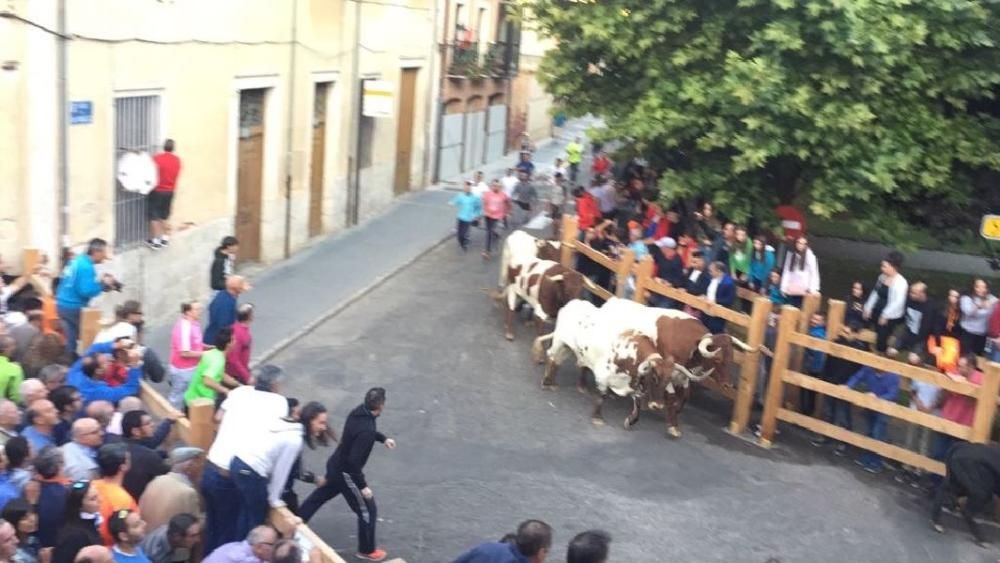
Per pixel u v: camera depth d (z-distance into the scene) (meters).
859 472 11.62
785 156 15.20
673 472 11.19
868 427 11.79
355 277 18.05
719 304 13.44
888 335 12.76
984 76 14.09
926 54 14.20
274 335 14.41
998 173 16.08
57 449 6.87
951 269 21.98
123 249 13.59
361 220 22.97
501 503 10.16
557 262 15.91
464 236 20.70
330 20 19.92
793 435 12.52
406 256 19.89
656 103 14.79
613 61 16.67
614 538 9.62
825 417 12.30
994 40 14.15
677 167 16.86
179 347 10.49
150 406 9.12
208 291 15.98
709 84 14.64
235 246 13.53
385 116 22.23
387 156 24.31
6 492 6.68
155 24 13.70
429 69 26.98
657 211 16.28
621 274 14.33
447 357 14.31
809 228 23.38
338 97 20.80
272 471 7.54
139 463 7.46
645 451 11.68
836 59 14.00
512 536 6.42
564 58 16.97
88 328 10.44
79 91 12.17
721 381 11.84
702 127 14.78
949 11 13.62
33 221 11.61
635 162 21.64
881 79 13.91
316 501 8.77
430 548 9.20
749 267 14.35
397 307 16.58
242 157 17.36
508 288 15.24
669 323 12.00
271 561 6.48
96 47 12.42
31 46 11.27
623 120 15.47
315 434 8.27
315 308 15.91
